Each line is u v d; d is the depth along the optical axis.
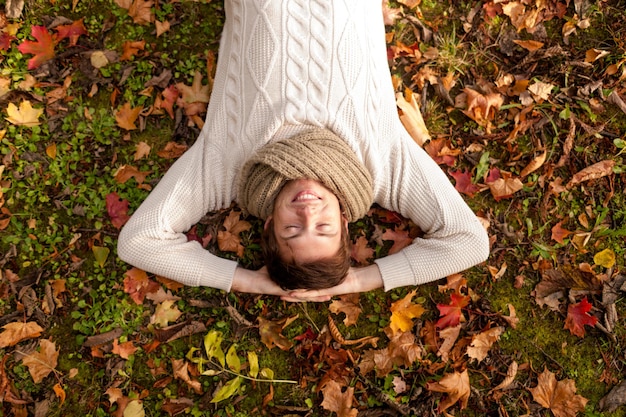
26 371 2.40
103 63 2.58
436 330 2.50
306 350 2.49
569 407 2.44
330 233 1.91
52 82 2.56
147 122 2.59
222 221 2.55
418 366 2.47
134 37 2.62
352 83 2.10
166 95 2.56
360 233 2.58
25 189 2.51
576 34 2.70
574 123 2.64
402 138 2.23
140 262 2.18
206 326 2.49
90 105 2.57
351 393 2.39
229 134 2.15
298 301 2.42
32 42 2.53
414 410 2.44
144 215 2.15
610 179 2.63
